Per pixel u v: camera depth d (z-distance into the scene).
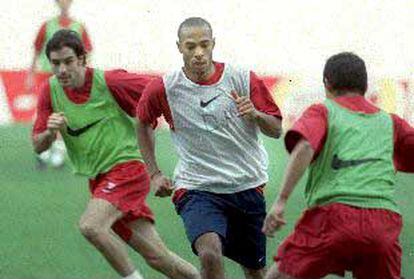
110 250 23.52
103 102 24.06
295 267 20.16
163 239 32.69
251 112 22.92
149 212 24.62
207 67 23.11
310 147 19.52
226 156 23.67
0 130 46.62
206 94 23.38
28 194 37.47
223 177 23.66
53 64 23.81
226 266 30.34
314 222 20.09
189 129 23.58
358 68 20.55
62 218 34.94
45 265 30.47
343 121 20.12
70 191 38.00
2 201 36.56
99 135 24.06
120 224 24.34
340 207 19.83
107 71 24.19
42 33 42.78
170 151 43.31
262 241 24.59
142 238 24.45
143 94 23.66
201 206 23.33
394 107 48.28
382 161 20.09
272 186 38.69
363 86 20.61
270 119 23.19
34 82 44.50
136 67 56.34
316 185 20.20
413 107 48.41
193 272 24.78
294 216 34.41
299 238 20.22
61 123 23.33
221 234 23.02
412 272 29.64
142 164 24.30
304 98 49.50
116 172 24.00
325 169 20.06
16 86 48.19
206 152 23.62
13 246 32.06
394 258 20.14
